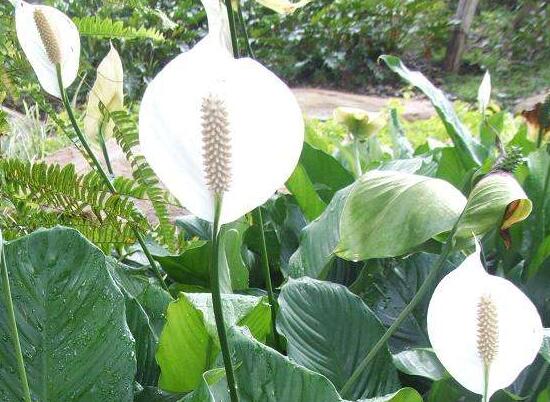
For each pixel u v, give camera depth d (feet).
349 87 24.41
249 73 1.47
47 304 2.17
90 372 2.17
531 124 4.42
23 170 2.98
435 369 2.45
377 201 2.37
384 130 11.27
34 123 7.25
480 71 24.58
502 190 2.25
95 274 2.22
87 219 3.07
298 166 3.86
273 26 24.14
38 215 3.10
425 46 25.14
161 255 3.51
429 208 2.33
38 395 2.13
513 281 3.59
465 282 1.71
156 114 1.44
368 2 25.21
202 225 4.13
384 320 3.28
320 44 24.59
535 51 24.67
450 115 4.86
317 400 1.99
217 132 1.41
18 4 2.38
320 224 3.46
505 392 2.53
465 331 1.70
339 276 3.78
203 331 2.35
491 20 26.53
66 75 2.49
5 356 2.13
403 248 2.34
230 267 3.42
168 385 2.50
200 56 1.47
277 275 4.31
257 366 2.06
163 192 3.05
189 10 15.80
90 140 3.21
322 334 2.76
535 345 1.70
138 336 2.70
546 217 3.77
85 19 3.27
